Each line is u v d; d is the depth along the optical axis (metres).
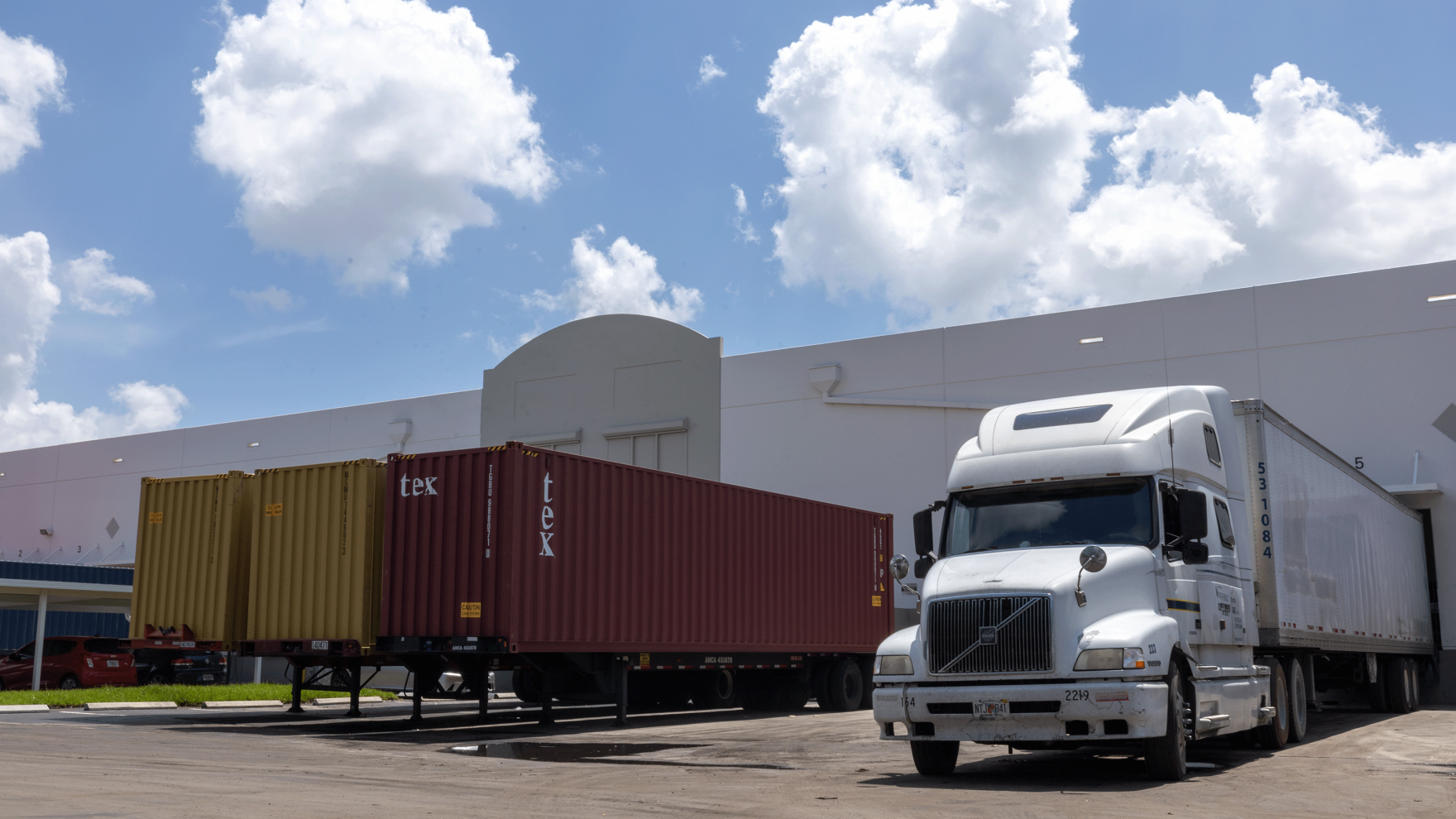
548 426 34.84
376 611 16.14
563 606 15.48
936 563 10.39
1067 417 10.76
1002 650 9.19
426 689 16.67
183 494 18.17
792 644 20.25
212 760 10.91
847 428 30.28
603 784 9.18
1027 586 9.25
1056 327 27.92
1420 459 23.83
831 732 15.59
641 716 20.11
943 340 29.33
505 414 35.75
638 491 17.20
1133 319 27.05
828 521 21.89
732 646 18.75
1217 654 10.74
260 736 14.36
